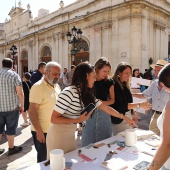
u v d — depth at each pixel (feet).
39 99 9.61
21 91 14.44
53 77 10.00
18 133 19.48
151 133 9.18
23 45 83.20
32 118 9.42
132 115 12.75
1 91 13.84
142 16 43.68
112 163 6.20
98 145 7.86
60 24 60.90
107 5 48.49
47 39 68.64
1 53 102.53
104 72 10.44
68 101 7.18
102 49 49.44
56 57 64.44
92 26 51.78
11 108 14.10
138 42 43.68
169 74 5.22
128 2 43.04
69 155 7.02
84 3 56.13
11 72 14.20
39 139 9.38
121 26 45.65
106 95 10.75
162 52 51.90
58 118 7.22
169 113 4.80
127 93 11.17
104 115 10.58
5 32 100.32
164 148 4.77
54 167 5.78
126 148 7.63
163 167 5.46
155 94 12.38
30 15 81.87
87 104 7.54
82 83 7.36
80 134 18.13
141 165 6.20
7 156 14.23
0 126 14.35
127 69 10.81
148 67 46.29
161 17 50.75
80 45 57.47
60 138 7.68
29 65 79.10
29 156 14.24
